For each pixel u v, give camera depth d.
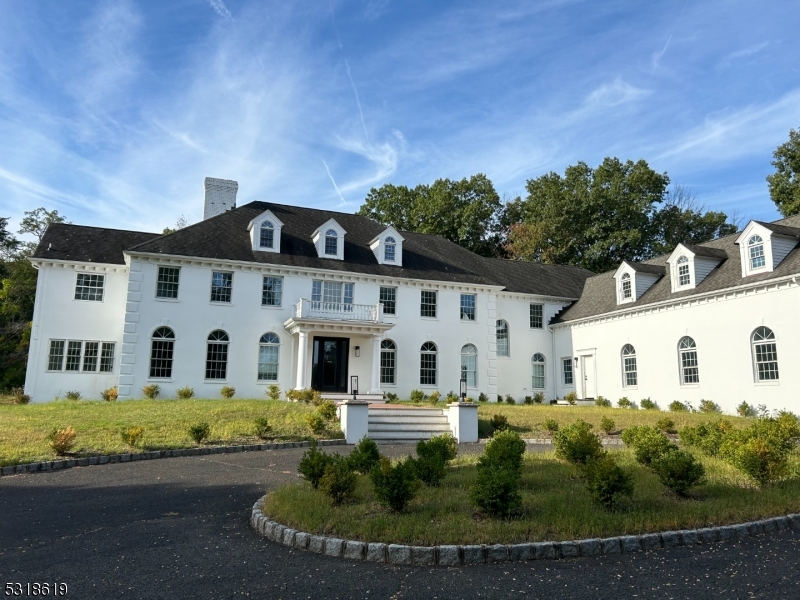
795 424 16.92
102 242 31.27
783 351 22.27
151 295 27.27
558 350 35.88
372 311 29.64
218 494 11.26
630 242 51.03
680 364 26.94
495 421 20.55
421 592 6.17
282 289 29.64
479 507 8.50
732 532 8.11
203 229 29.97
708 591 6.14
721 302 25.05
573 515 8.28
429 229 55.16
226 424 19.02
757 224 23.89
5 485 12.34
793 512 8.97
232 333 28.30
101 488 11.92
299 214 34.19
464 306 33.47
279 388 28.61
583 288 38.34
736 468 11.51
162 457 15.61
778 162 46.91
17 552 7.60
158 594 6.09
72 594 6.09
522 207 62.25
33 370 27.86
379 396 28.55
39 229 55.56
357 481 10.20
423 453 11.70
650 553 7.45
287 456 15.88
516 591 6.18
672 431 19.38
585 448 11.23
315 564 7.09
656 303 28.08
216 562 7.16
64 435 15.12
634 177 52.25
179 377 27.16
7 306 45.41
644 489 9.96
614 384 30.84
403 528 7.68
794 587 6.23
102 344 29.17
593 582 6.43
